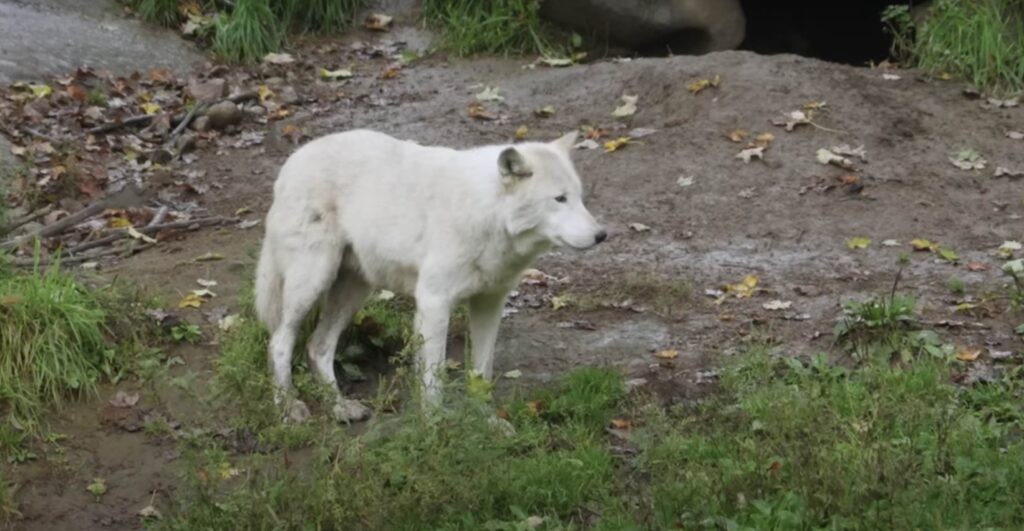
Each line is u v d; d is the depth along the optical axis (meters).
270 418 9.20
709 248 13.27
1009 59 16.94
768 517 8.08
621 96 16.84
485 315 10.12
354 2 20.02
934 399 9.52
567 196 9.48
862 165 14.91
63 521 9.07
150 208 14.52
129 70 17.94
